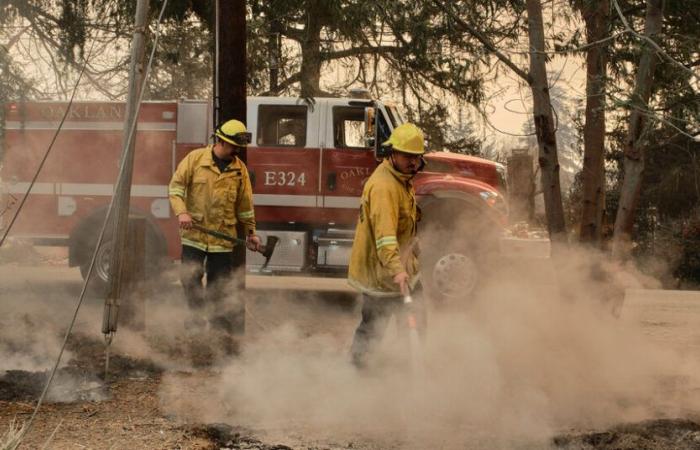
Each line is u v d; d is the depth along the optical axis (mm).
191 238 7988
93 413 5410
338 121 11492
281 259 11375
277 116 11531
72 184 11578
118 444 4812
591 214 9281
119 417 5348
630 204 8734
